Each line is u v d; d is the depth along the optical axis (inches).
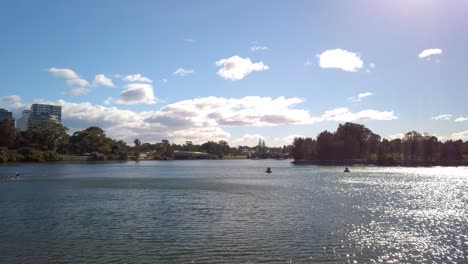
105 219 2169.0
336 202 2920.8
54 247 1565.0
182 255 1465.3
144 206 2684.5
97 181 4948.3
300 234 1798.7
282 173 7317.9
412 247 1590.8
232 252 1504.7
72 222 2078.0
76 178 5447.8
